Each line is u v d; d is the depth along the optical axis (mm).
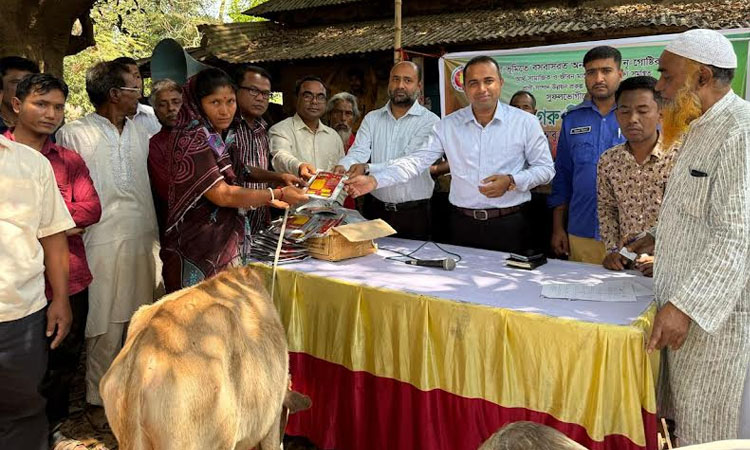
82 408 3648
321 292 2900
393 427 2709
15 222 2418
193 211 2861
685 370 2273
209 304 1921
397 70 4148
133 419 1685
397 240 3863
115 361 1806
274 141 4320
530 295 2570
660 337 2113
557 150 4293
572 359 2229
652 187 3168
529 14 8102
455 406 2512
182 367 1723
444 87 5676
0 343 2420
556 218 4332
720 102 2137
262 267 3117
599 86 3902
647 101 3049
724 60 2090
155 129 4316
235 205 2807
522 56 5242
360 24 10141
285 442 3188
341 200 4008
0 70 3639
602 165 3369
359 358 2754
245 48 10344
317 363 2963
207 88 2760
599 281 2787
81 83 16703
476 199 3768
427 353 2537
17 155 2447
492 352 2402
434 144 3875
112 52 13883
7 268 2406
